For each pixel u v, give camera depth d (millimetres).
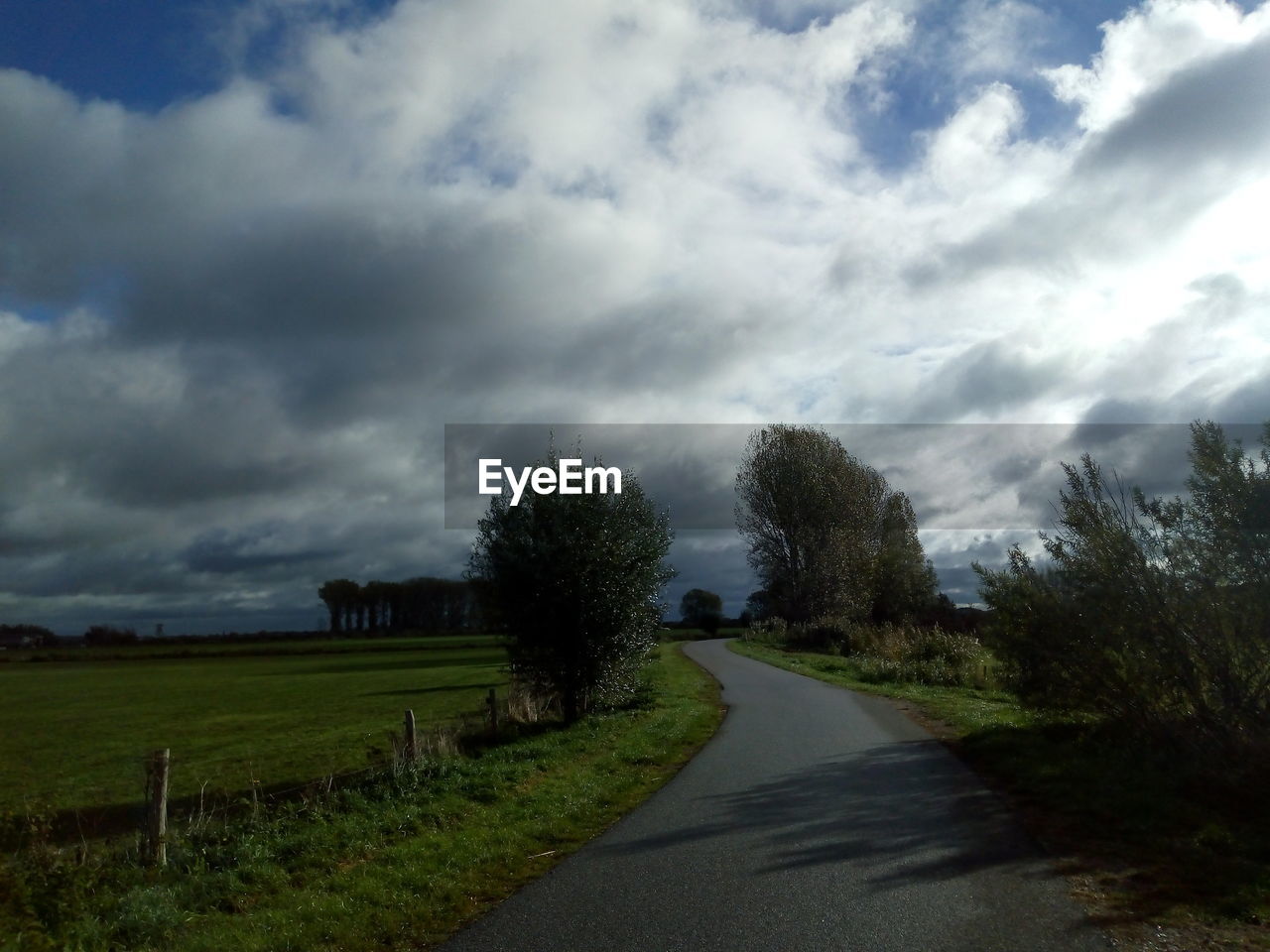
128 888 8688
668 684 30141
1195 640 11539
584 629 21766
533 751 15820
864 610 64625
